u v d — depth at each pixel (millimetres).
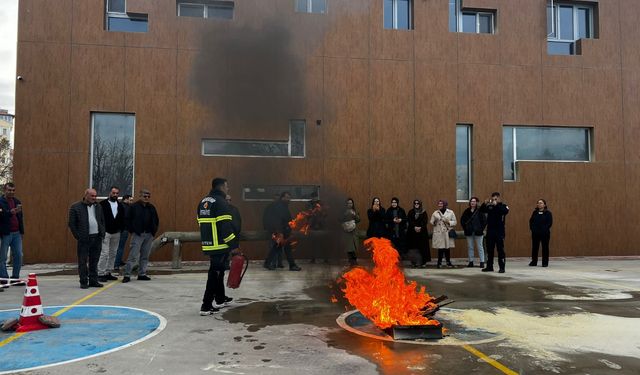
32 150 9844
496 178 11656
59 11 10086
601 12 12367
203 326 4746
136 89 10242
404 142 11234
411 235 10000
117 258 8508
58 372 3375
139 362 3609
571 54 12516
